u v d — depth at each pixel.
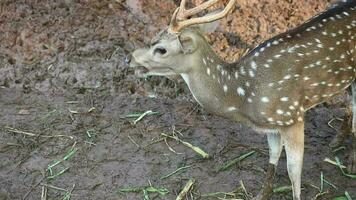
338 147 10.14
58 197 9.40
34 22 12.00
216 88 8.16
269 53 8.32
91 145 10.32
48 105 11.17
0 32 11.96
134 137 10.48
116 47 11.78
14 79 11.62
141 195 9.41
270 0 11.76
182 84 11.39
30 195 9.44
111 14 11.99
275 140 8.82
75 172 9.83
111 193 9.45
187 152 10.17
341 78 8.64
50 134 10.55
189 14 7.91
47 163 10.00
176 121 10.82
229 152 10.14
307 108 8.58
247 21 11.68
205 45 8.05
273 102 8.23
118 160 10.04
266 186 9.05
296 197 8.60
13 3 12.12
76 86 11.52
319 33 8.51
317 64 8.37
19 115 10.95
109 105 11.16
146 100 11.29
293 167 8.46
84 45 11.82
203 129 10.64
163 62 7.97
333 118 10.80
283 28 11.61
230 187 9.48
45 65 11.70
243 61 8.40
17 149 10.27
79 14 12.03
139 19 11.91
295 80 8.27
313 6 11.66
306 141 10.34
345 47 8.61
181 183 9.59
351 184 9.48
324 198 9.26
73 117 10.90
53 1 12.13
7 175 9.77
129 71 11.55
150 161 10.01
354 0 9.06
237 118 8.50
